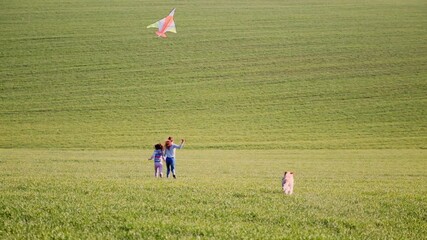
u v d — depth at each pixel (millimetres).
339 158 188750
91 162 160125
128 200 69312
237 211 64375
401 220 64188
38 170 127125
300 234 55625
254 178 119562
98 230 55438
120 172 126375
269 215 62969
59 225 56750
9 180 88375
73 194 72688
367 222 62031
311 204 70438
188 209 64562
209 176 121875
